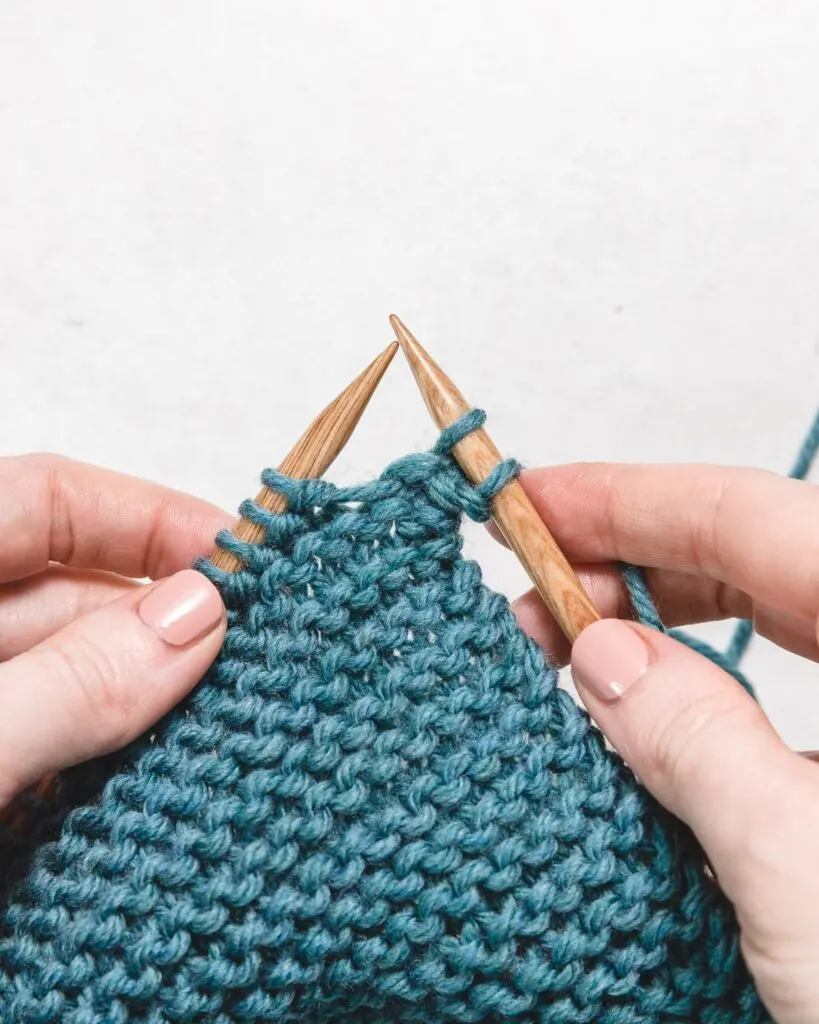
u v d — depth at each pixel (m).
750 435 1.29
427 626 0.76
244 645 0.77
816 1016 0.65
